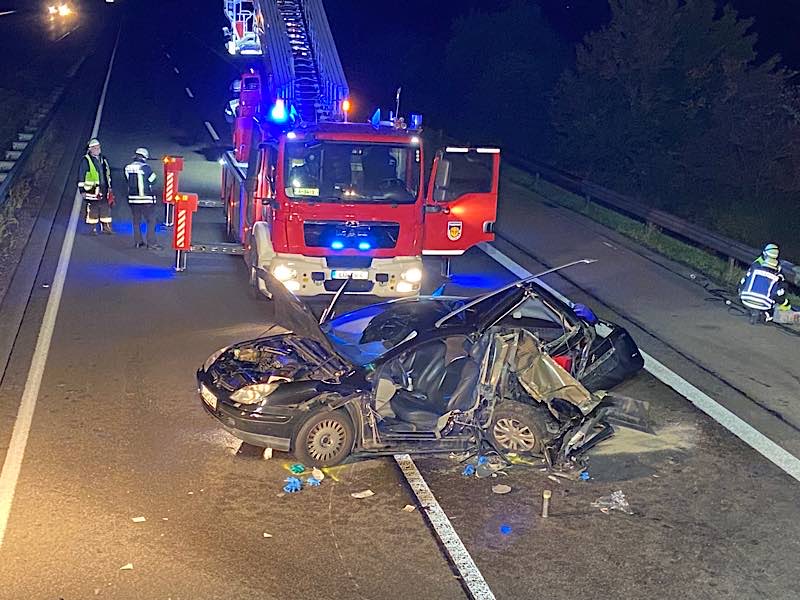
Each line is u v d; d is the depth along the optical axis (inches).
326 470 300.4
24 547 246.7
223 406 299.4
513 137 1219.9
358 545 254.4
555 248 653.3
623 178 1039.6
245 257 531.8
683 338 454.6
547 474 302.8
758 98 965.8
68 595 225.9
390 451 304.5
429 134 1081.4
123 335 426.9
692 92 1045.8
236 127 633.6
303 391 297.6
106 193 624.4
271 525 263.6
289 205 442.6
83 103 1245.1
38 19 2551.7
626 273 584.4
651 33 1025.5
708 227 883.4
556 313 335.0
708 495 292.0
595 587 237.5
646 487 296.5
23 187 731.4
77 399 349.4
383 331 349.7
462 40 1376.7
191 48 1910.7
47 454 302.4
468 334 311.1
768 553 257.1
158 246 606.9
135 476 289.9
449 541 257.9
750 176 968.9
